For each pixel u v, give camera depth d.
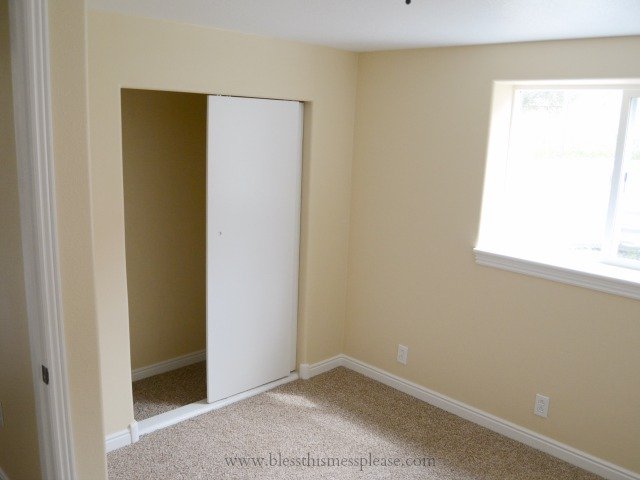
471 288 3.29
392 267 3.69
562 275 2.88
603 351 2.81
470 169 3.21
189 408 3.39
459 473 2.86
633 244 2.88
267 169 3.42
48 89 1.63
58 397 1.83
